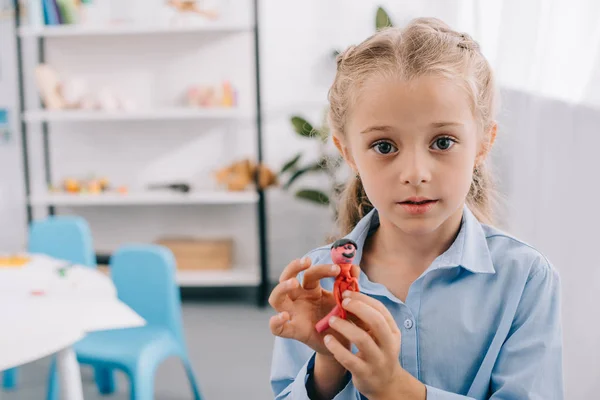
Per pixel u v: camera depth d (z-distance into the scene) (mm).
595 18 1322
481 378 694
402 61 592
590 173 1301
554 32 1520
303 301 629
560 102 1453
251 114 3213
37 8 3256
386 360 560
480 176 858
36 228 2391
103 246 3664
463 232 717
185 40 3490
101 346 1837
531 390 667
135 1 3473
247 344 2770
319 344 620
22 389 2361
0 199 3680
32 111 3574
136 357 1771
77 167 3641
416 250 723
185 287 3641
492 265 709
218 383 2373
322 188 3479
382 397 584
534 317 692
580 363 1327
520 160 1732
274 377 809
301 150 3496
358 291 601
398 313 718
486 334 702
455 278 713
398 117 585
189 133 3564
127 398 2279
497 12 2137
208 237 3621
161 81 3533
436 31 653
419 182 579
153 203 3586
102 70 3557
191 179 3592
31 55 3578
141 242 3652
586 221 1314
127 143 3602
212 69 3500
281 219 3541
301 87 3459
